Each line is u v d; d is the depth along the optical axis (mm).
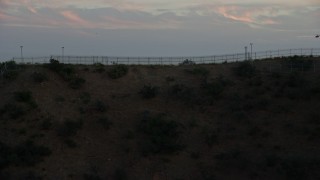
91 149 55688
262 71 71812
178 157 54594
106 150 55688
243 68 71875
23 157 52500
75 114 60969
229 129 59281
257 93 65812
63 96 63906
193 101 64688
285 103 63312
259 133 57969
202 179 51094
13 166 51438
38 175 50531
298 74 69438
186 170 52719
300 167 50344
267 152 54375
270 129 58656
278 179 49875
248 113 61938
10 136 56031
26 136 56219
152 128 58312
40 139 55938
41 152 53594
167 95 66188
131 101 64562
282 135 57344
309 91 64625
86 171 51938
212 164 53312
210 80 69750
